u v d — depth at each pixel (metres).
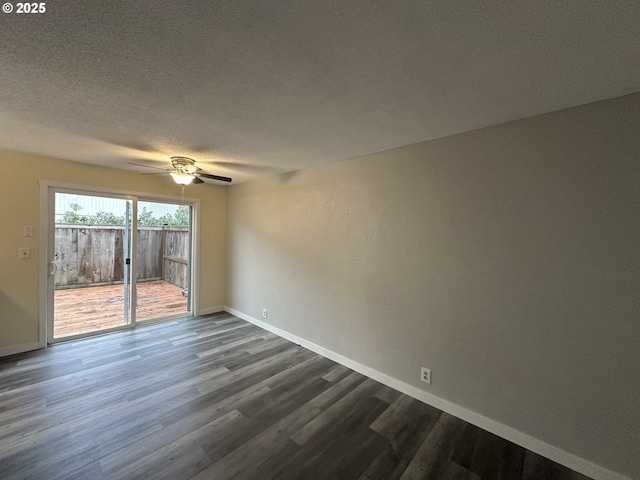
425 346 2.38
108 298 3.91
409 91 1.62
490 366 2.03
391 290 2.62
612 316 1.59
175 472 1.61
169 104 1.83
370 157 2.80
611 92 1.54
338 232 3.10
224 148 2.71
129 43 1.24
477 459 1.77
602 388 1.62
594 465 1.64
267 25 1.12
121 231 3.96
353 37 1.18
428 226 2.37
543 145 1.82
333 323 3.15
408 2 0.99
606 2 0.97
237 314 4.72
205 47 1.27
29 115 2.02
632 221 1.54
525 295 1.88
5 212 3.00
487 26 1.09
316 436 1.94
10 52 1.30
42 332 3.24
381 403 2.35
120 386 2.49
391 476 1.63
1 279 3.00
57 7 1.03
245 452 1.78
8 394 2.31
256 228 4.29
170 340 3.61
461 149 2.19
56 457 1.68
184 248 4.71
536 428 1.84
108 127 2.23
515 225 1.92
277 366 2.97
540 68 1.36
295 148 2.66
